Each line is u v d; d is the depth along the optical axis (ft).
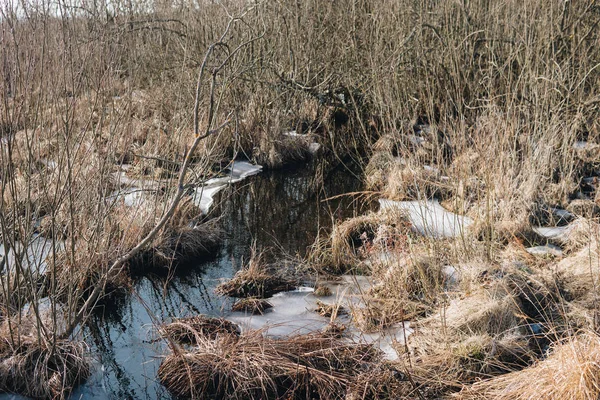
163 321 17.19
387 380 13.62
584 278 16.29
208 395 14.03
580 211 21.63
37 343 14.84
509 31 32.17
